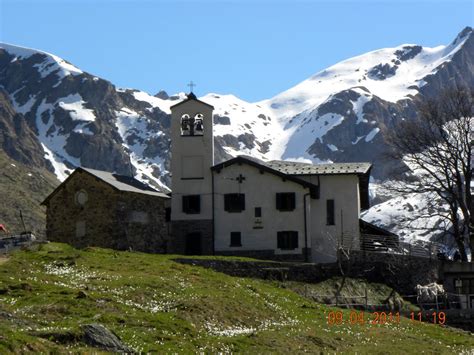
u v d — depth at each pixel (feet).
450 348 174.09
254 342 149.07
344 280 244.83
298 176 293.64
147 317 151.23
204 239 290.56
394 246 291.17
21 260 200.85
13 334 111.96
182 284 194.18
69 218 272.72
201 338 145.18
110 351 120.67
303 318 188.96
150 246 280.10
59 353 110.42
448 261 275.80
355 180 293.23
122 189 269.23
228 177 293.23
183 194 293.84
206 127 297.53
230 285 205.77
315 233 291.17
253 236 289.33
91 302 156.56
